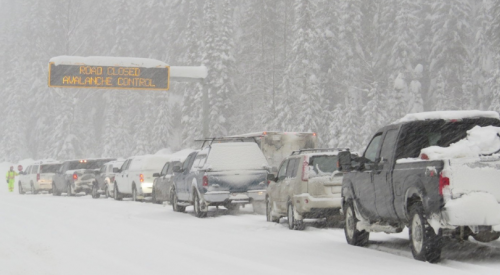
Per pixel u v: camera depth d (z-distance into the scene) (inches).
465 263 449.4
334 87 3218.5
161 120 3627.0
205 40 3120.1
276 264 469.7
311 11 2938.0
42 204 1364.4
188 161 1080.2
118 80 1817.2
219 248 577.0
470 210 415.5
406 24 3353.8
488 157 426.9
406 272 418.6
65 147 3708.2
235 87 3326.8
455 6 3307.1
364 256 507.2
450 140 508.7
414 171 462.0
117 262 495.8
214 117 3048.7
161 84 1834.4
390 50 3538.4
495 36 2632.9
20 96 4195.4
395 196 494.6
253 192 949.8
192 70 1867.6
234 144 970.1
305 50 2864.2
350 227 594.9
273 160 1299.2
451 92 3255.4
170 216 1007.0
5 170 3555.6
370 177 545.0
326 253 530.9
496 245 543.8
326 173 720.3
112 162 1668.3
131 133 4180.6
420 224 459.2
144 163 1422.2
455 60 3287.4
